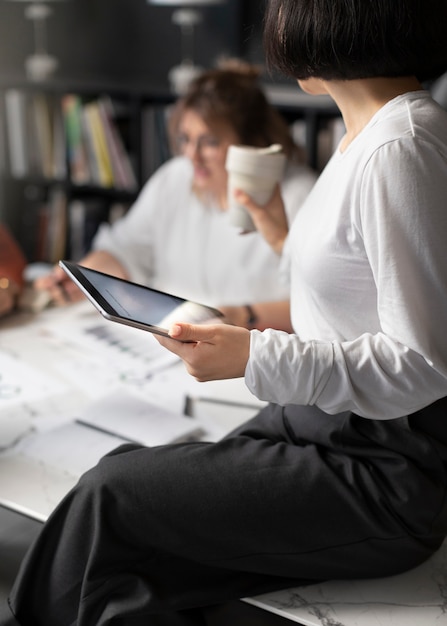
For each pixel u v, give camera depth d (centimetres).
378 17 105
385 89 114
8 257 220
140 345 202
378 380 107
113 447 155
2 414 168
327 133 314
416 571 131
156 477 119
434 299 105
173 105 347
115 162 359
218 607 131
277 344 109
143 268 262
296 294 132
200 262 250
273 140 227
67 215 376
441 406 120
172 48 377
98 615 118
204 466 120
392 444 120
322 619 119
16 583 123
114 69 392
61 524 121
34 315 219
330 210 115
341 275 115
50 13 383
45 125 371
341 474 120
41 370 187
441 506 122
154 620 121
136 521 117
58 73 396
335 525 119
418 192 103
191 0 323
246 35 354
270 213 169
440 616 120
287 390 110
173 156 348
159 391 180
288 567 122
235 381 187
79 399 175
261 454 123
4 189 384
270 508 118
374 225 105
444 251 103
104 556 117
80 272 126
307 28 109
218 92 223
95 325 212
